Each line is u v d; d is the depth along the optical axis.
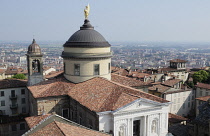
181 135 63.06
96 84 55.78
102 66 60.94
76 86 58.16
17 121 69.38
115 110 43.44
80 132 36.31
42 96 53.38
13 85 80.06
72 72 60.56
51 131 35.03
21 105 81.50
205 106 63.19
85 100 49.75
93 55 58.91
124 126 45.25
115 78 66.44
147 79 119.44
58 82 59.91
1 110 79.00
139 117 47.16
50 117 39.16
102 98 48.75
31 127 41.00
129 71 134.12
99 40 60.66
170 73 149.00
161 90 96.31
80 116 51.81
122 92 49.50
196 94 106.38
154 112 47.88
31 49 70.38
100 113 43.16
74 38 60.75
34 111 59.03
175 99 98.38
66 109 56.50
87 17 64.44
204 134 58.78
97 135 37.38
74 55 59.19
